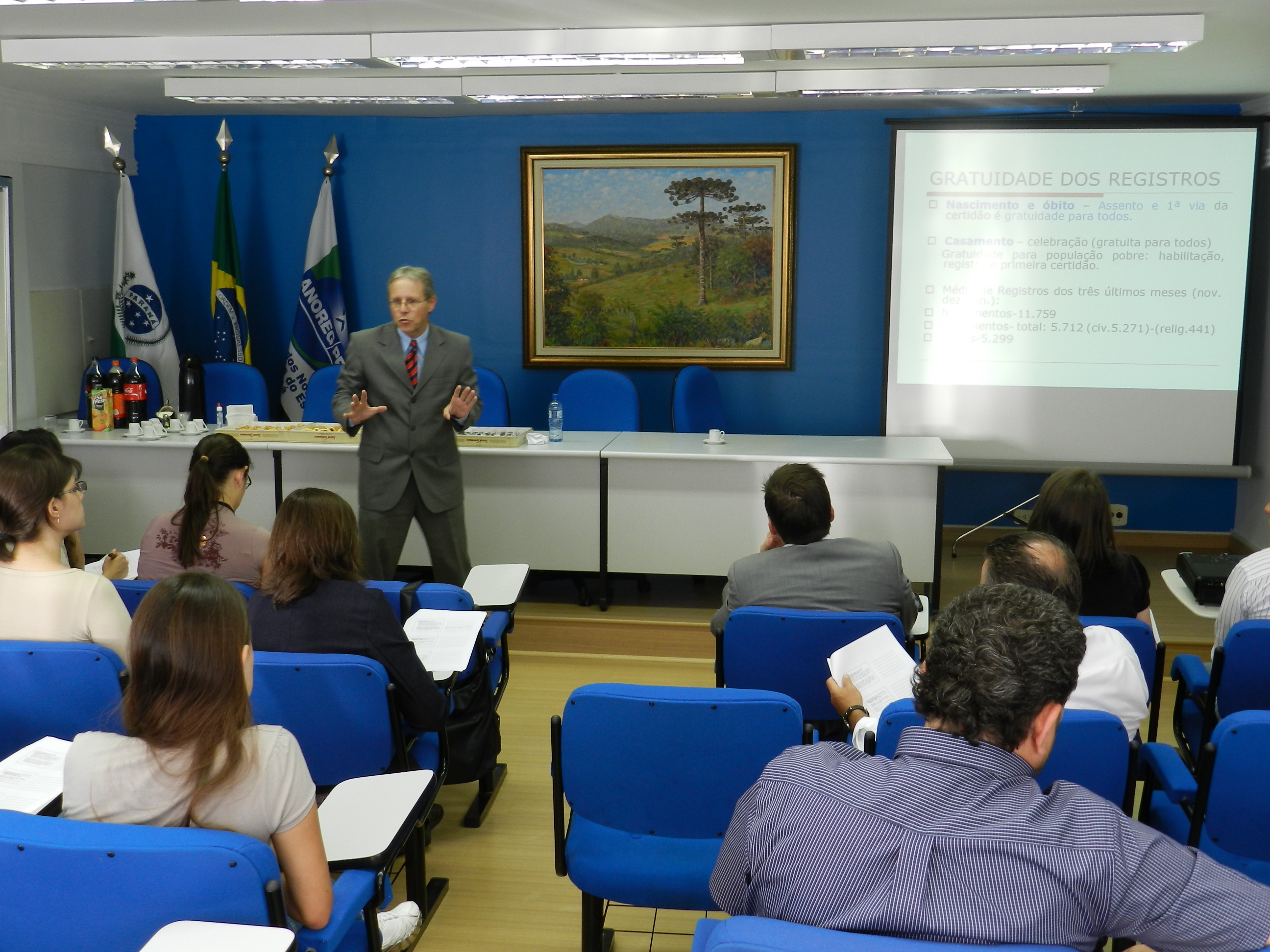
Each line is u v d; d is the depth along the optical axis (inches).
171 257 257.1
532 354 254.1
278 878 53.6
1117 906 40.6
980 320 231.3
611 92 192.9
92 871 52.1
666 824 80.7
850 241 240.8
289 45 163.8
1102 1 143.6
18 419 222.8
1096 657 80.4
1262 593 103.1
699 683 168.9
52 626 88.6
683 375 214.5
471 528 189.9
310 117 249.0
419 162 249.3
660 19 152.9
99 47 166.2
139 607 58.8
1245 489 233.9
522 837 118.6
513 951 96.8
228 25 158.2
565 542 188.7
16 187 217.8
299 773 60.4
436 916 102.5
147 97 224.7
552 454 184.1
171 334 244.4
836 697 87.7
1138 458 231.1
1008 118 224.4
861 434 247.6
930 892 41.1
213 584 59.4
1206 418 227.3
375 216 252.1
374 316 255.8
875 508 181.5
